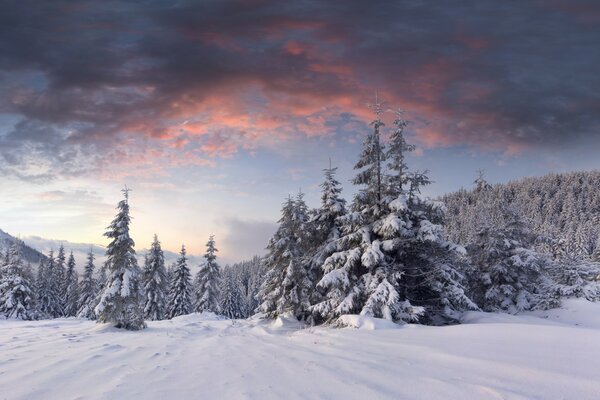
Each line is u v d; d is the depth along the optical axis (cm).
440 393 532
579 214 11944
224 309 6556
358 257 1802
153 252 4644
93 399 548
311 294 2539
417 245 1880
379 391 554
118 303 2295
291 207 2784
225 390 592
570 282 2664
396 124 1928
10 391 599
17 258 4244
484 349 826
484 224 2775
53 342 1293
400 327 1313
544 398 491
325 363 794
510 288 2536
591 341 827
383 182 1934
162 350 1101
